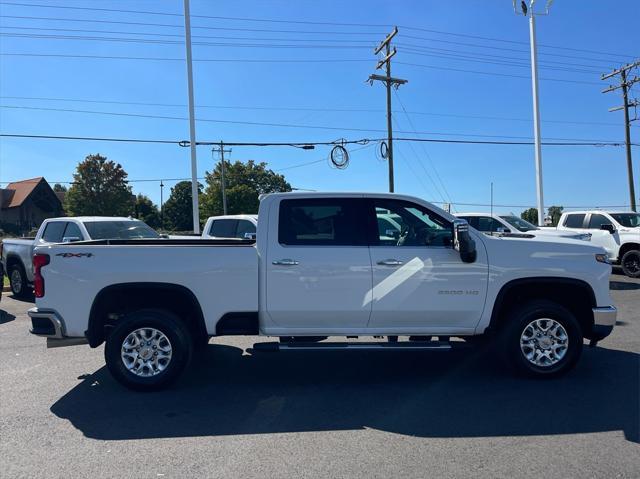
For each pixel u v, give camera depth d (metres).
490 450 4.07
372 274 5.58
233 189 76.56
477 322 5.72
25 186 53.84
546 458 3.92
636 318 9.26
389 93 29.58
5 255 13.30
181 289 5.52
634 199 31.95
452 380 5.87
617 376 5.91
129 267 5.51
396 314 5.64
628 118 31.95
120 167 54.47
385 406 5.08
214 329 5.57
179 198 99.94
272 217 5.68
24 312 10.89
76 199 52.84
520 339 5.76
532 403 5.09
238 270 5.55
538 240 5.83
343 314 5.61
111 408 5.12
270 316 5.59
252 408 5.07
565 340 5.77
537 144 22.30
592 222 15.95
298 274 5.55
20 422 4.78
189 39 19.92
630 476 3.64
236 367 6.50
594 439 4.26
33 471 3.83
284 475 3.71
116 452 4.13
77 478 3.71
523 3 22.08
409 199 5.83
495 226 14.44
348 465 3.85
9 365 6.70
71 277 5.52
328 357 6.96
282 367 6.50
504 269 5.68
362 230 5.72
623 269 15.20
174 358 5.56
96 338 5.66
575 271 5.73
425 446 4.16
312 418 4.80
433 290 5.63
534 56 22.22
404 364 6.59
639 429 4.46
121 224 12.30
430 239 5.77
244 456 4.03
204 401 5.29
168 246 5.55
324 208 5.77
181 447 4.21
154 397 5.42
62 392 5.61
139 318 5.54
